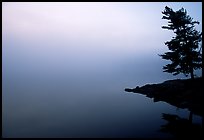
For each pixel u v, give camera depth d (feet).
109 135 62.75
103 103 105.81
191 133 59.26
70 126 73.92
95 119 80.18
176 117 74.43
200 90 88.89
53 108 99.19
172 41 95.45
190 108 81.66
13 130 71.00
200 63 93.66
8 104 107.86
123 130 66.44
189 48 93.56
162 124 69.15
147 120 74.38
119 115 83.30
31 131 68.49
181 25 93.40
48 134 65.82
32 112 93.45
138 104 97.91
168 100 97.96
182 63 94.94
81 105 103.91
